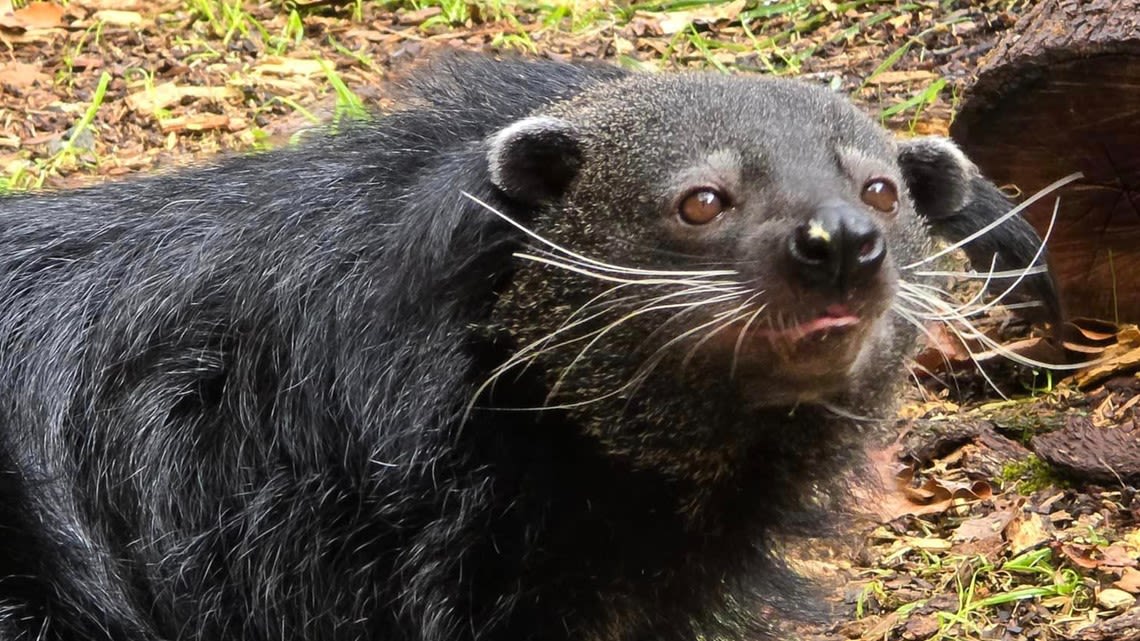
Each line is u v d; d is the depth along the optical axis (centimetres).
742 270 469
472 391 516
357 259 527
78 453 536
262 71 1098
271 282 532
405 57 1066
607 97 523
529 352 508
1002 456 737
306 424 524
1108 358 780
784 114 500
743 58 1125
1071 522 686
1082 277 798
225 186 571
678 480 526
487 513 521
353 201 539
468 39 1160
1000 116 776
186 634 535
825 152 491
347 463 521
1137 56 734
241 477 530
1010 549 673
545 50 1135
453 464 518
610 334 498
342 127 577
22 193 622
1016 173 786
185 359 534
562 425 523
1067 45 744
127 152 995
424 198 510
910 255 516
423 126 556
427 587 520
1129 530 676
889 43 1119
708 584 565
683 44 1153
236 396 532
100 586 527
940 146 546
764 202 476
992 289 612
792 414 513
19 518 525
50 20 1170
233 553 533
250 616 533
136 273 548
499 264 512
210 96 1055
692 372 495
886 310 479
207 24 1169
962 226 572
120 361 537
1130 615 615
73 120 1031
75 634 527
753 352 480
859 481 602
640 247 490
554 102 550
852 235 449
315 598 529
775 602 616
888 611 648
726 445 516
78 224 575
